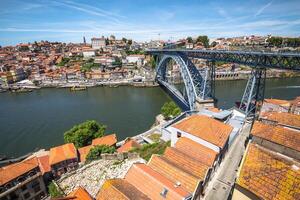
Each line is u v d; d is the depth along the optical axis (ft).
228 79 538.06
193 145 107.34
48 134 252.83
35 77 596.29
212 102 241.35
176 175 84.89
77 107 355.56
